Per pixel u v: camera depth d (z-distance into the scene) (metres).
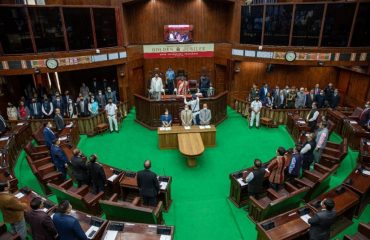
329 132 10.68
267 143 12.15
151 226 5.63
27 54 12.22
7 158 9.04
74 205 7.28
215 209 7.96
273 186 7.57
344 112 13.06
